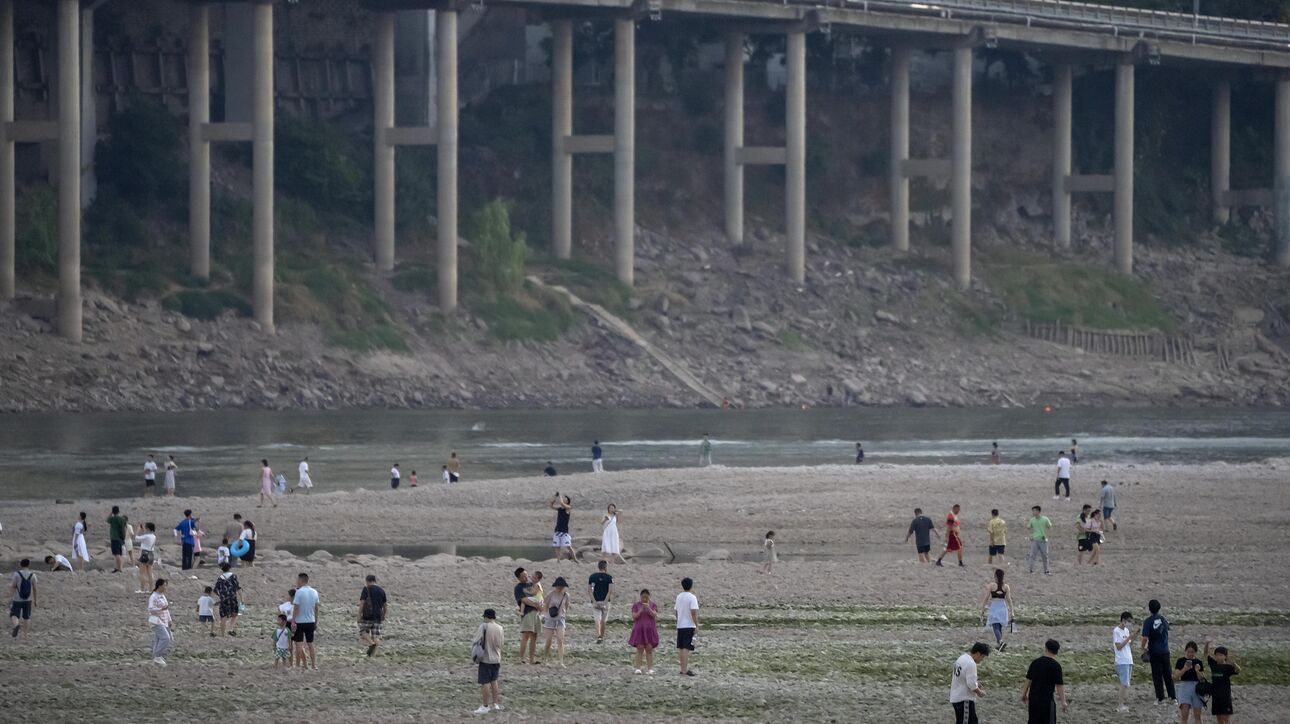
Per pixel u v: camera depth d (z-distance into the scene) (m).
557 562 192.00
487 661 128.88
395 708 130.75
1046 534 187.12
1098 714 130.38
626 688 136.50
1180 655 149.38
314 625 143.38
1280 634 157.75
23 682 137.62
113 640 152.88
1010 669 144.38
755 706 132.12
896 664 145.62
